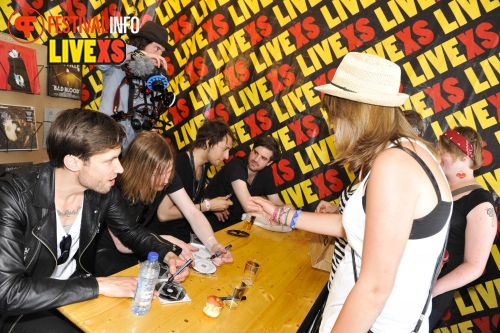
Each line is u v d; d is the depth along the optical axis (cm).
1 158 280
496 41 269
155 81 269
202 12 338
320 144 317
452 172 185
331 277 158
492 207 171
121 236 171
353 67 102
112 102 279
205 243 201
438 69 283
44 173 133
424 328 109
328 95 106
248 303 153
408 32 288
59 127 125
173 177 201
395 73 102
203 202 253
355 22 300
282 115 325
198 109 346
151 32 291
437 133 285
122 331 117
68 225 145
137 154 182
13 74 279
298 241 246
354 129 100
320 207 247
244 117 335
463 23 276
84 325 116
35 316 138
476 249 167
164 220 242
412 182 90
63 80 321
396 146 96
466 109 277
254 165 278
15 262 121
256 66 329
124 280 139
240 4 328
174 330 124
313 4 310
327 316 118
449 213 97
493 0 269
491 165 271
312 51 314
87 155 124
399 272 99
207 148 259
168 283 148
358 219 101
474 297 273
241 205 278
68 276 155
